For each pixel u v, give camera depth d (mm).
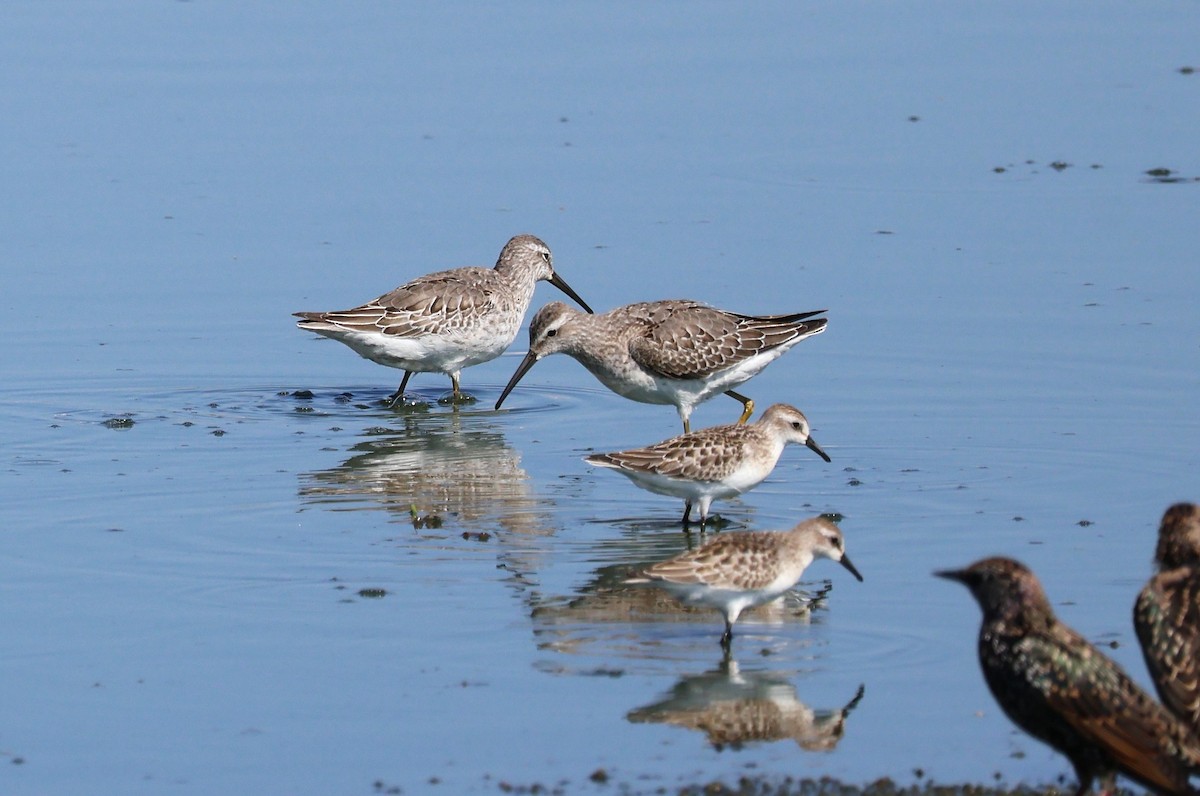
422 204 25359
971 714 11445
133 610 13359
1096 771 9453
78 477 16750
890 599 13484
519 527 15336
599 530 15258
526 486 16641
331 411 19656
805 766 10672
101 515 15609
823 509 15664
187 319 21984
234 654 12523
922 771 10570
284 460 17531
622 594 13664
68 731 11297
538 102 29859
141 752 10977
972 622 13008
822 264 22922
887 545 14680
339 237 24219
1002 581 9641
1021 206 25016
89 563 14375
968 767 10633
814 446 15383
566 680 12031
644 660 12391
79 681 12078
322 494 16328
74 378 20219
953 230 24141
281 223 24812
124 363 20719
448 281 20281
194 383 20359
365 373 21469
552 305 19000
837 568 14195
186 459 17469
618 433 18688
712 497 15188
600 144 27969
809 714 11461
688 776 10539
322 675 12156
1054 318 20969
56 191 26000
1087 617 12820
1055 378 19234
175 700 11750
